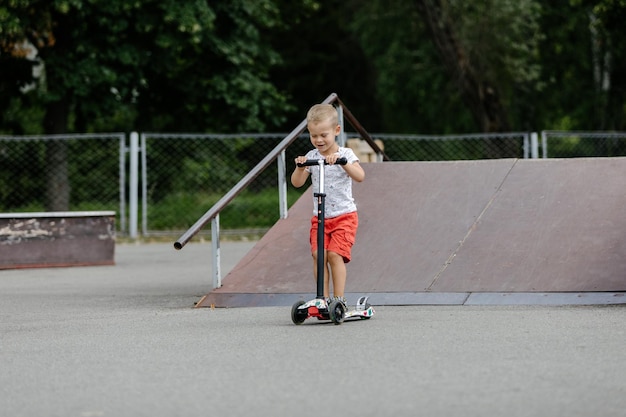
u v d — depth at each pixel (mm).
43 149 43156
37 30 38875
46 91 40156
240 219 41094
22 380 10680
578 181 17844
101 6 38406
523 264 16219
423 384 9883
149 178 43094
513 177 18266
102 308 17281
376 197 18438
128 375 10766
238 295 16797
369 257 17000
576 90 62281
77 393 9953
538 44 56281
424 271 16484
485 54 48406
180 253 31109
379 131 70938
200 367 11078
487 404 9047
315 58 69562
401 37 59531
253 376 10484
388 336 12766
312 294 16438
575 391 9484
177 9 38781
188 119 44688
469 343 12086
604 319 13766
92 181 42469
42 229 26312
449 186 18359
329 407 9055
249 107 43406
